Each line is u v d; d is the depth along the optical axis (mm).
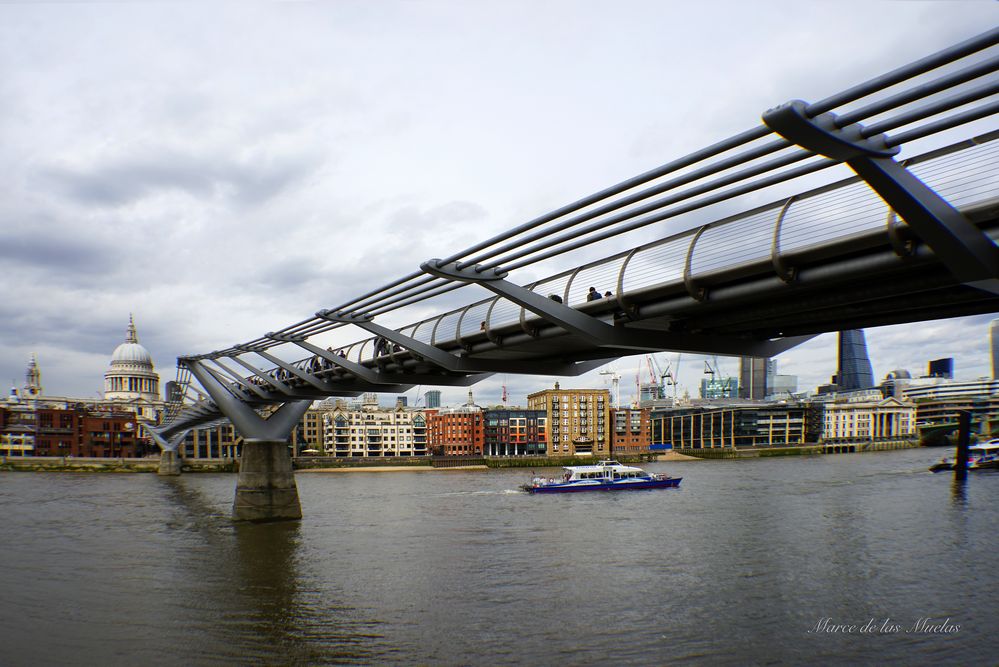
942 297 19172
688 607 33406
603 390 174000
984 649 28172
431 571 40500
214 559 44125
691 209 16266
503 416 172750
